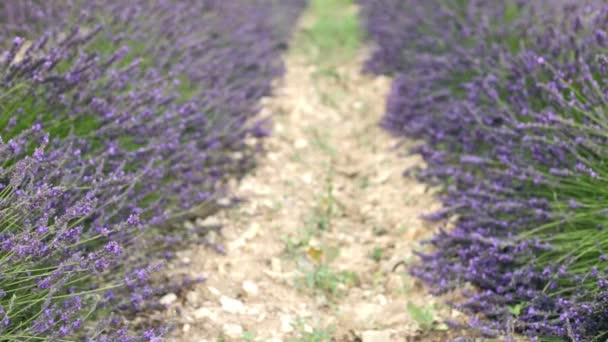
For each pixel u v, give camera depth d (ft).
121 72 10.32
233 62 16.17
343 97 18.37
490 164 11.27
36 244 6.81
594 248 8.40
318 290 9.91
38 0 13.12
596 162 9.41
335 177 13.53
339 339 8.87
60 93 9.34
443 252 10.00
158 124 10.46
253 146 14.40
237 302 9.36
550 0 14.30
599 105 9.70
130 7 13.11
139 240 9.25
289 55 22.81
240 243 10.84
